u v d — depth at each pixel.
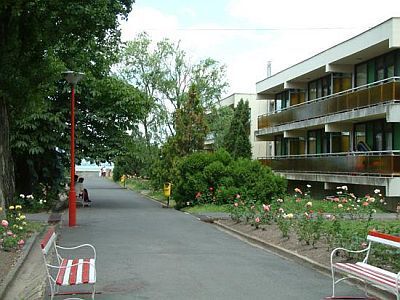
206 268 10.46
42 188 25.58
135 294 8.29
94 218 20.17
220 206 23.36
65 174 28.78
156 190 37.88
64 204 27.66
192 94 32.00
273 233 14.62
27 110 15.58
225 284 9.05
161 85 47.56
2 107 15.04
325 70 33.03
